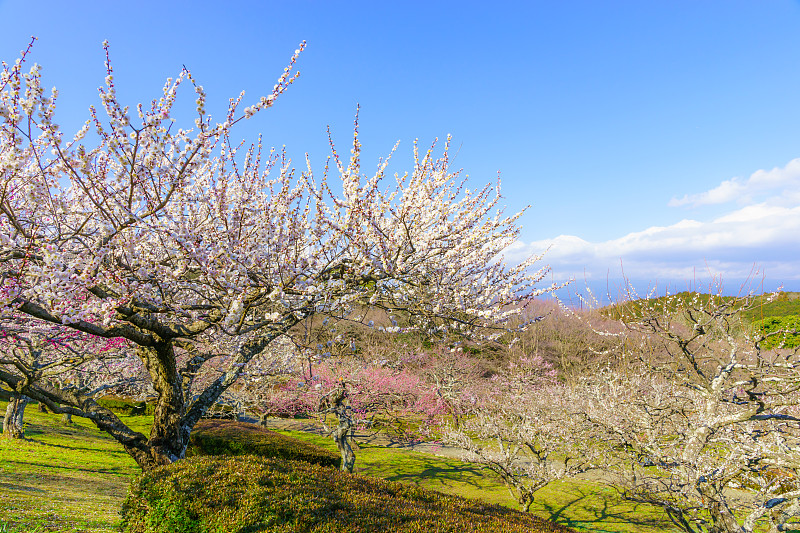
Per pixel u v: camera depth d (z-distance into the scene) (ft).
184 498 21.02
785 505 24.43
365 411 59.00
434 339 30.63
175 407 29.55
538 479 39.99
